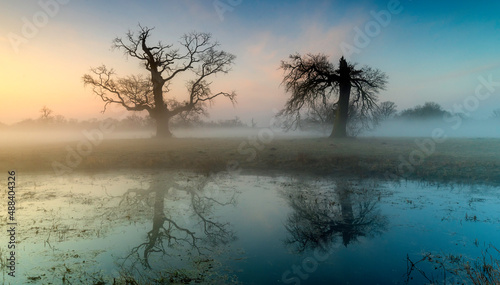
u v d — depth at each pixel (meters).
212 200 9.96
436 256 5.59
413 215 8.05
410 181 12.23
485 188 10.86
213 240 6.57
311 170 14.87
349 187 11.48
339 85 29.27
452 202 9.16
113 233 6.97
